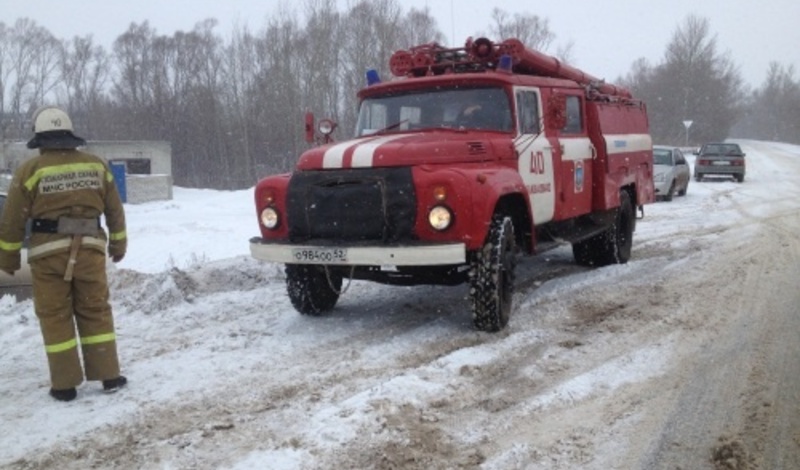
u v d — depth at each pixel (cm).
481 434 421
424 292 800
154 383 516
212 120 6091
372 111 760
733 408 454
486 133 693
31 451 409
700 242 1144
